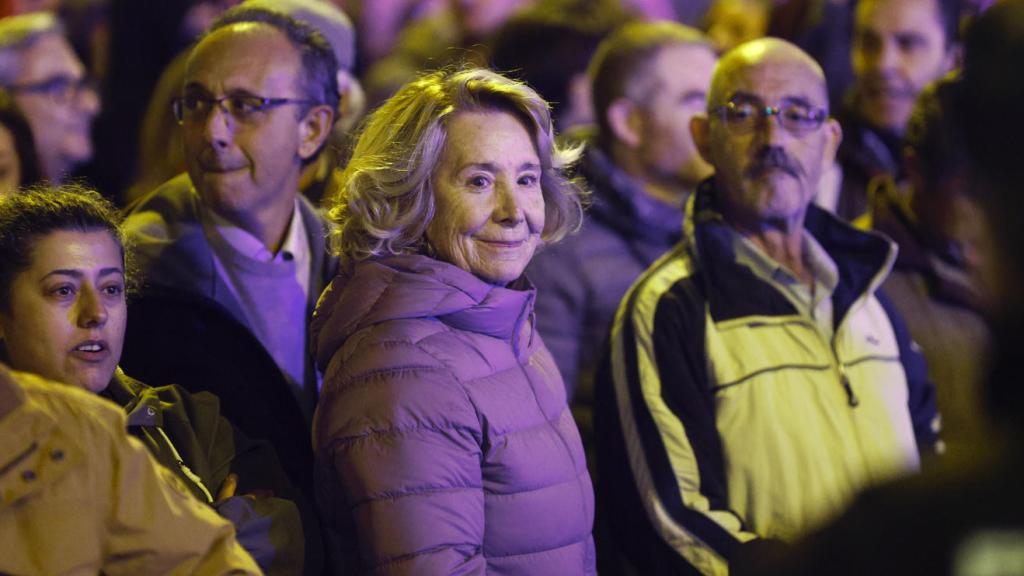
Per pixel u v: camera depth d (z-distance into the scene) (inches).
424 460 197.0
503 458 205.9
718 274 269.1
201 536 169.5
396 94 221.5
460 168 212.5
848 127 390.0
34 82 414.9
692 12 610.9
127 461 164.7
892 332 283.6
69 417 161.6
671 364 260.4
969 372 309.3
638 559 259.8
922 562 100.7
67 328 203.8
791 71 271.1
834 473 261.6
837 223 279.6
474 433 203.5
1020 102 99.6
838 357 270.7
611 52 360.8
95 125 444.1
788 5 458.9
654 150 357.4
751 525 258.4
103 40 494.3
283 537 214.4
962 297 311.1
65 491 158.1
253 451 234.7
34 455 157.8
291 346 270.5
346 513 206.5
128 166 442.0
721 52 497.7
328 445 203.0
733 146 272.7
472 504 200.4
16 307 203.5
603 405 268.7
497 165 212.7
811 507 258.2
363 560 198.8
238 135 260.8
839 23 442.9
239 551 174.7
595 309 333.1
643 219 343.0
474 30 537.6
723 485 259.8
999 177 101.0
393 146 213.3
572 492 214.7
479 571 199.5
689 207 277.1
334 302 219.1
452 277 209.8
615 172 350.3
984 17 104.6
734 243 271.1
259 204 264.7
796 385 264.7
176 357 251.9
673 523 251.8
